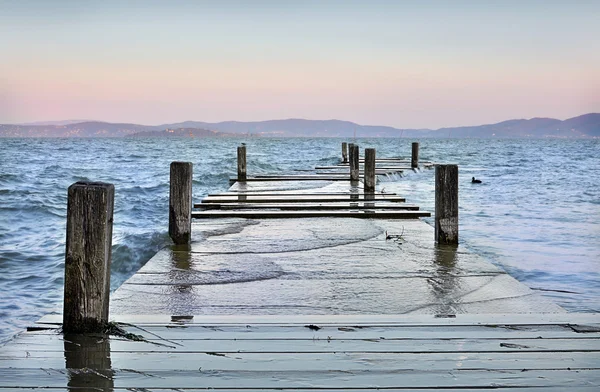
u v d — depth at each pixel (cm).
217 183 2533
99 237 393
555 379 313
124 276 817
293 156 5384
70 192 391
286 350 359
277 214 1066
